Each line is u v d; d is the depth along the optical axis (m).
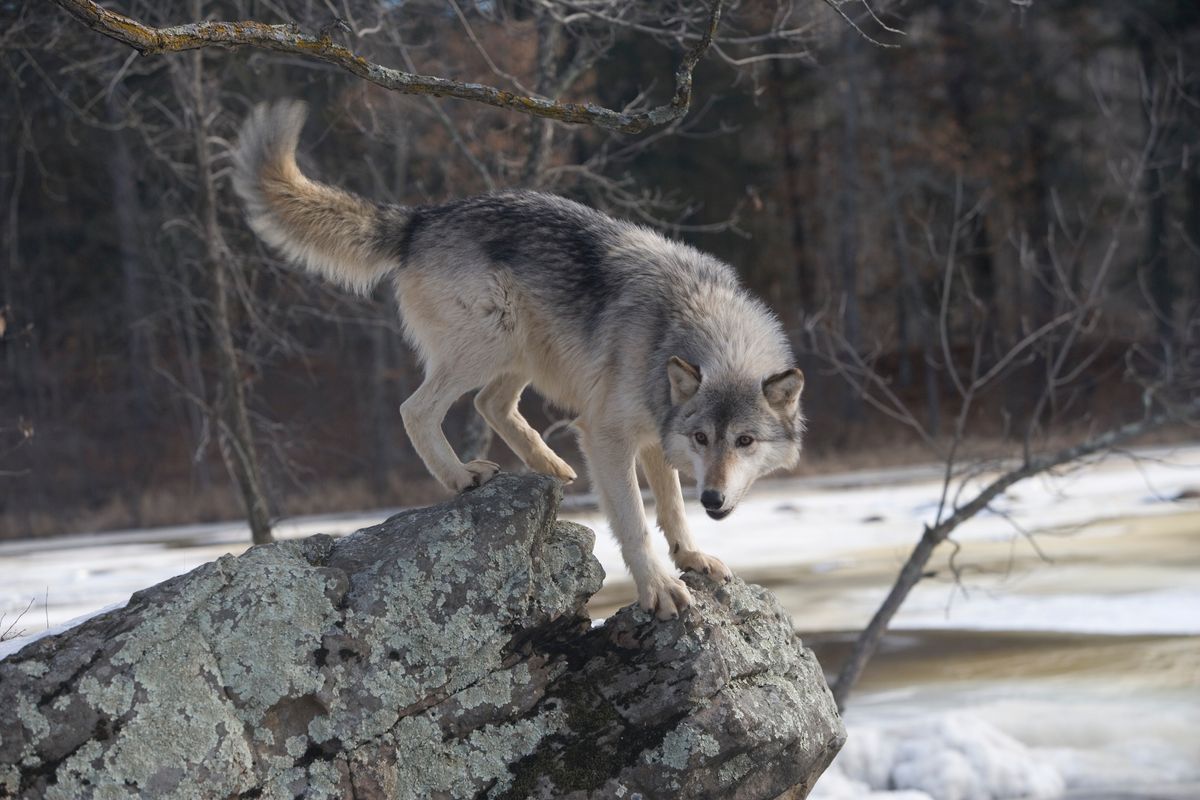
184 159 18.02
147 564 24.02
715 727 6.49
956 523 12.52
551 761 6.39
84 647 5.60
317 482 38.59
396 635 6.14
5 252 40.50
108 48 14.80
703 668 6.59
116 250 43.94
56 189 40.28
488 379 7.80
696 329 7.62
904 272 43.38
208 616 5.82
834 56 44.81
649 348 7.53
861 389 14.07
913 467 36.44
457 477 7.53
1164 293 44.72
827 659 14.95
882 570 19.56
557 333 7.73
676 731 6.47
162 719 5.53
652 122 5.64
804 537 22.95
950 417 44.50
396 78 5.45
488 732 6.33
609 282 7.68
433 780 6.12
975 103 49.47
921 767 11.43
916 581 12.45
